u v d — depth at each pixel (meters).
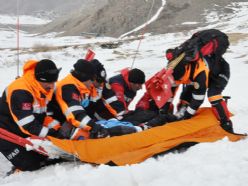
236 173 3.49
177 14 60.69
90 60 5.34
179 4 64.38
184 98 5.64
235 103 8.58
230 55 20.00
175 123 5.14
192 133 5.02
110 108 5.54
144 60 20.55
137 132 4.88
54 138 4.61
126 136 4.79
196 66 5.07
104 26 61.94
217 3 62.84
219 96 5.25
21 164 4.83
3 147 4.79
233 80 11.88
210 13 59.16
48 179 3.89
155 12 62.72
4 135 4.64
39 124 4.62
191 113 5.24
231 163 3.74
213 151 4.20
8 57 21.97
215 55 5.18
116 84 5.57
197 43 5.09
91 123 4.76
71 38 55.22
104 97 5.55
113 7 67.00
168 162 3.99
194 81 5.10
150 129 4.95
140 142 4.72
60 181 3.70
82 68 4.81
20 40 47.94
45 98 4.69
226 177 3.42
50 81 4.55
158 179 3.50
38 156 4.89
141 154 4.41
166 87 5.25
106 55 23.67
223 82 5.28
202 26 52.94
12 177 4.73
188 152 4.35
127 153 4.51
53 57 22.91
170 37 39.88
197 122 5.20
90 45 30.52
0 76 15.26
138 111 5.74
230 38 28.34
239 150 4.16
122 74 5.65
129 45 33.00
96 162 4.35
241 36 29.23
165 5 64.38
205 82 5.04
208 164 3.75
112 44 30.88
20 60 20.84
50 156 4.66
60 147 4.52
